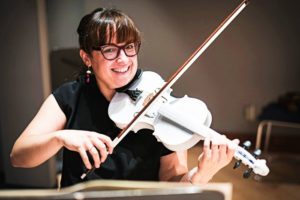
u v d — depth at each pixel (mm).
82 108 973
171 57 3184
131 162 932
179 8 3074
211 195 584
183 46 3156
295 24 3070
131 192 559
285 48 3133
